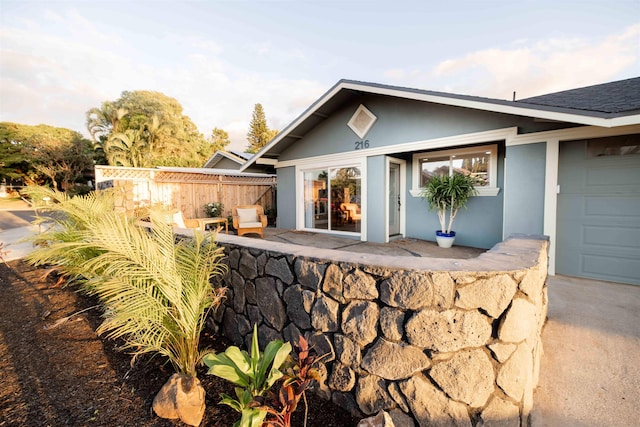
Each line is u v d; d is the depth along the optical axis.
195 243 2.60
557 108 4.00
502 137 5.21
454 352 1.60
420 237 7.43
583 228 4.49
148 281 2.13
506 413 1.62
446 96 5.14
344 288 1.91
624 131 4.09
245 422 1.44
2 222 13.38
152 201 9.99
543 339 2.66
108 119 24.02
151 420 1.83
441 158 6.97
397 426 1.71
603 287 4.03
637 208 4.10
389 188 7.29
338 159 7.73
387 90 5.91
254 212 9.11
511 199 5.11
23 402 1.98
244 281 2.66
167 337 2.19
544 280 2.63
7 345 2.74
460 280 1.59
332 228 8.09
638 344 2.55
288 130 7.81
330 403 2.00
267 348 1.87
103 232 2.04
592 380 2.12
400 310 1.70
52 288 4.43
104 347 2.71
